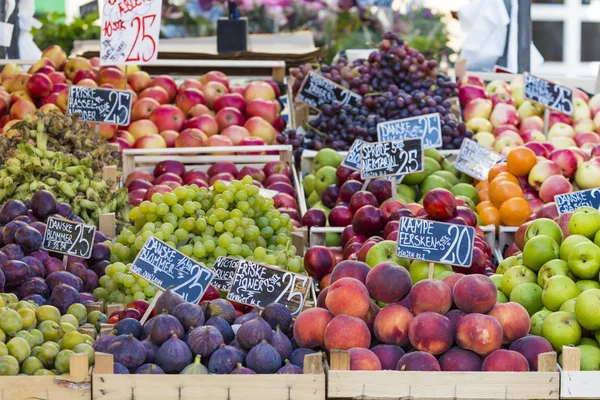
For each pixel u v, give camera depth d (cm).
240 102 614
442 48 952
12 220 378
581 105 657
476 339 271
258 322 280
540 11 1091
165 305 297
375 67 613
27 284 327
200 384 262
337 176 484
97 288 354
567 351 269
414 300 284
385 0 891
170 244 362
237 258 354
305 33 759
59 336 282
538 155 512
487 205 465
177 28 923
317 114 639
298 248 414
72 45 872
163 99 613
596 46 1109
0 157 441
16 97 593
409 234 317
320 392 264
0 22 699
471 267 348
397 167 429
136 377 260
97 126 515
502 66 751
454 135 564
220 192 387
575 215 335
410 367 269
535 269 338
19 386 259
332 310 284
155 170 524
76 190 426
